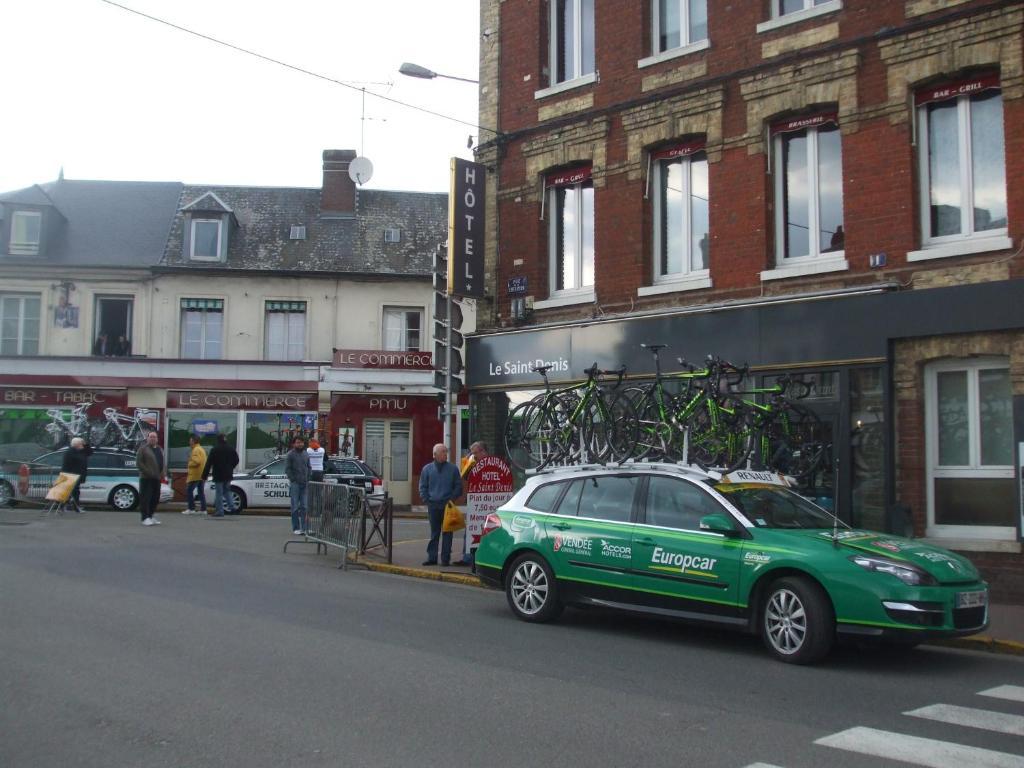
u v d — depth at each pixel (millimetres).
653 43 14836
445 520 13484
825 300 12312
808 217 13086
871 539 8234
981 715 6340
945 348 11406
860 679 7387
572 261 15859
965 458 11461
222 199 32562
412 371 29531
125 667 7043
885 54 12227
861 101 12438
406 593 11273
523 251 16141
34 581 10914
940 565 7809
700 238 14281
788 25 13148
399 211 32625
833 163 12953
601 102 15219
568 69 16031
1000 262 11188
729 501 8609
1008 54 11266
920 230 12000
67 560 12852
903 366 11727
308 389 29234
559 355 15188
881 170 12211
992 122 11648
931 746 5559
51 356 28469
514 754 5250
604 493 9469
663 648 8453
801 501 9164
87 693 6340
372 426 29906
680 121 14195
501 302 16406
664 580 8648
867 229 12289
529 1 16359
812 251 12992
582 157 15391
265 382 29109
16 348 29219
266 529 18844
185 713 5926
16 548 13930
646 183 14664
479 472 13469
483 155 16734
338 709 6066
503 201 16516
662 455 11305
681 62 14305
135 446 28438
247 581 11633
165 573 12000
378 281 30281
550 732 5676
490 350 16219
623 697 6562
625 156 14867
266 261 30234
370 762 5074
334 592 11062
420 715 5977
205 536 16969
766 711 6293
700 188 14344
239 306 29781
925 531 11523
